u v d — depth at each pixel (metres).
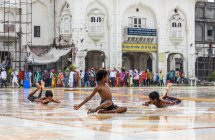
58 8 44.56
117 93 25.86
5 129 8.17
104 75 12.03
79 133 7.57
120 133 7.54
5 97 21.12
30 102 17.16
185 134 7.40
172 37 46.25
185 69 47.19
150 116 10.97
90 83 40.12
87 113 11.77
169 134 7.40
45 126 8.67
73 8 41.91
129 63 46.22
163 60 45.47
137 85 41.78
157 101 14.35
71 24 42.34
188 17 47.25
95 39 42.81
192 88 35.62
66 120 9.91
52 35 45.12
